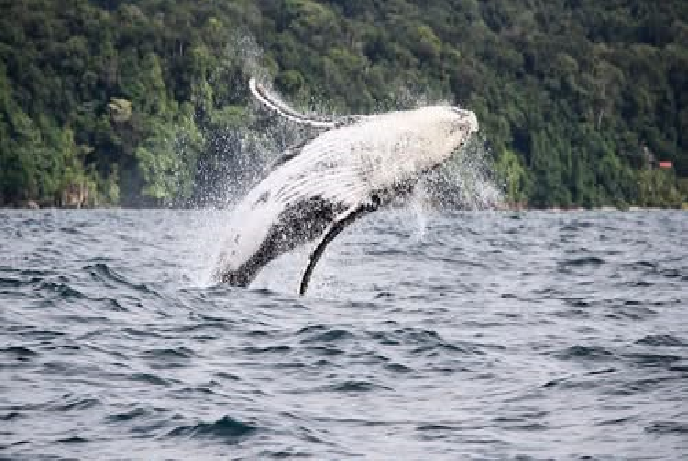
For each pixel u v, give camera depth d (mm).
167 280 103125
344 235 197875
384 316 88750
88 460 52250
